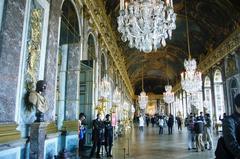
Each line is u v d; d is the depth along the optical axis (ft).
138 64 130.93
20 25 14.92
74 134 25.55
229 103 59.21
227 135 8.30
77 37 29.78
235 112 8.95
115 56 72.23
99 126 26.96
